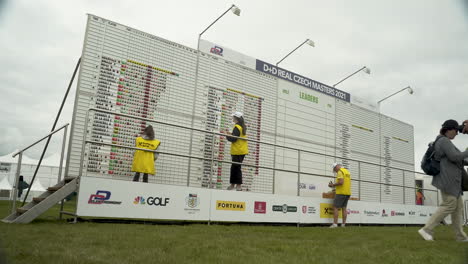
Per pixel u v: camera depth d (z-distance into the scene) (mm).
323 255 3660
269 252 3693
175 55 9500
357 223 10102
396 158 15680
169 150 8828
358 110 14391
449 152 5465
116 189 6207
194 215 7000
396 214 11367
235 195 7645
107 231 4699
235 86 10625
